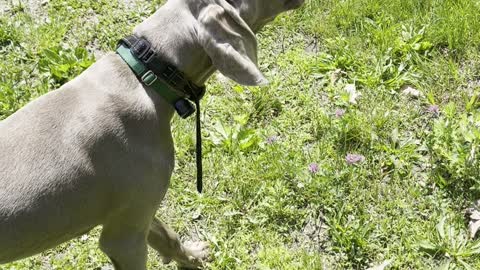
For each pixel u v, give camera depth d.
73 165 1.18
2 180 1.17
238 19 1.14
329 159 1.64
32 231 1.18
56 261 1.50
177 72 1.19
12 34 1.93
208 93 1.79
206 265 1.50
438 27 1.86
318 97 1.77
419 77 1.79
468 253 1.46
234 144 1.67
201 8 1.17
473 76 1.79
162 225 1.40
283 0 1.21
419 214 1.54
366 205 1.56
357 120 1.68
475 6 1.89
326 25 1.91
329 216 1.54
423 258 1.47
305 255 1.48
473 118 1.65
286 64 1.84
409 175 1.59
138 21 1.97
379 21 1.91
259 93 1.76
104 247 1.28
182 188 1.62
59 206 1.19
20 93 1.80
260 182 1.60
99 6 2.00
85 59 1.85
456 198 1.55
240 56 1.13
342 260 1.48
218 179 1.62
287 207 1.56
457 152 1.59
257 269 1.49
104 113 1.19
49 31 1.94
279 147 1.66
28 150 1.18
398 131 1.68
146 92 1.21
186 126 1.71
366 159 1.63
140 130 1.20
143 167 1.21
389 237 1.51
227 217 1.56
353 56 1.83
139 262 1.30
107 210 1.24
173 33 1.19
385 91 1.76
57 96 1.21
